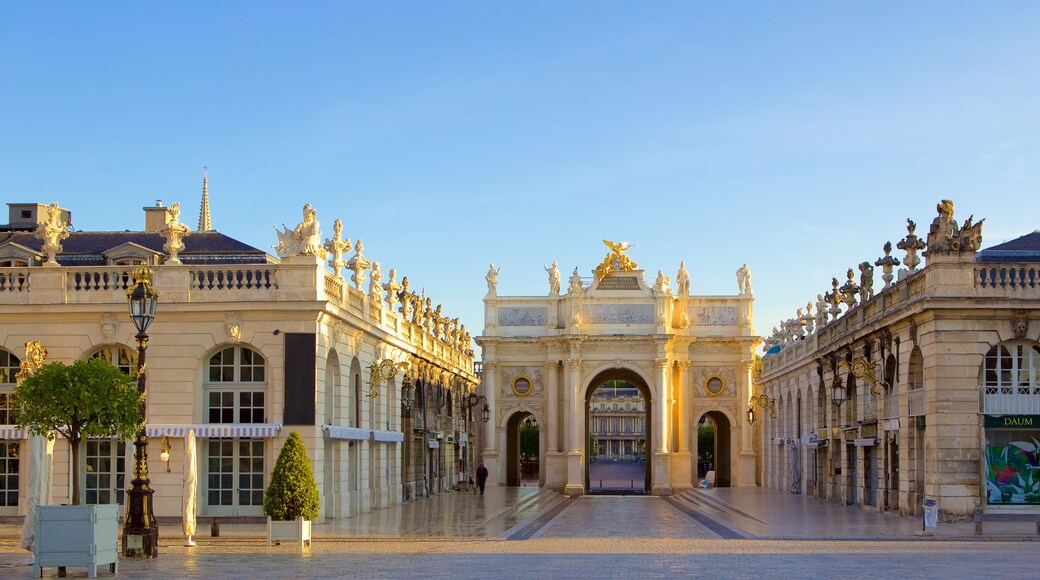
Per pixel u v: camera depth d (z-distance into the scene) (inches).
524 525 2007.9
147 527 1346.0
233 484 1900.8
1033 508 1862.7
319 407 1919.3
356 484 2266.2
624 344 4052.7
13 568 1243.8
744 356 4106.8
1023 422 1857.8
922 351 1941.4
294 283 1904.5
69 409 1386.6
